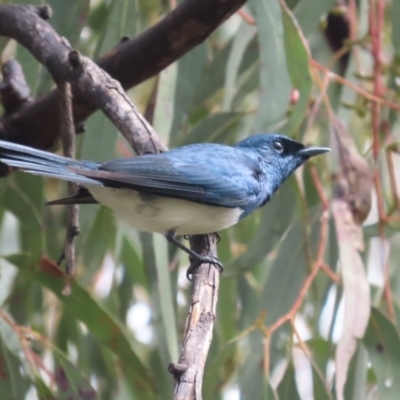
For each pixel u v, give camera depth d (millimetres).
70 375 9961
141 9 12375
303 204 10641
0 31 9148
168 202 8664
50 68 8672
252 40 11867
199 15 8641
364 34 11906
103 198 8555
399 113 10781
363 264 10484
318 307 11039
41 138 9906
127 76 9195
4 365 10078
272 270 10977
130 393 10461
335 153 10148
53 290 10297
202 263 8602
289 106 11352
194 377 6441
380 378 9930
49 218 11859
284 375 9953
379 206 10352
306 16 10898
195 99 11344
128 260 11945
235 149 9594
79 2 10664
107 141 10406
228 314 11656
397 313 10625
